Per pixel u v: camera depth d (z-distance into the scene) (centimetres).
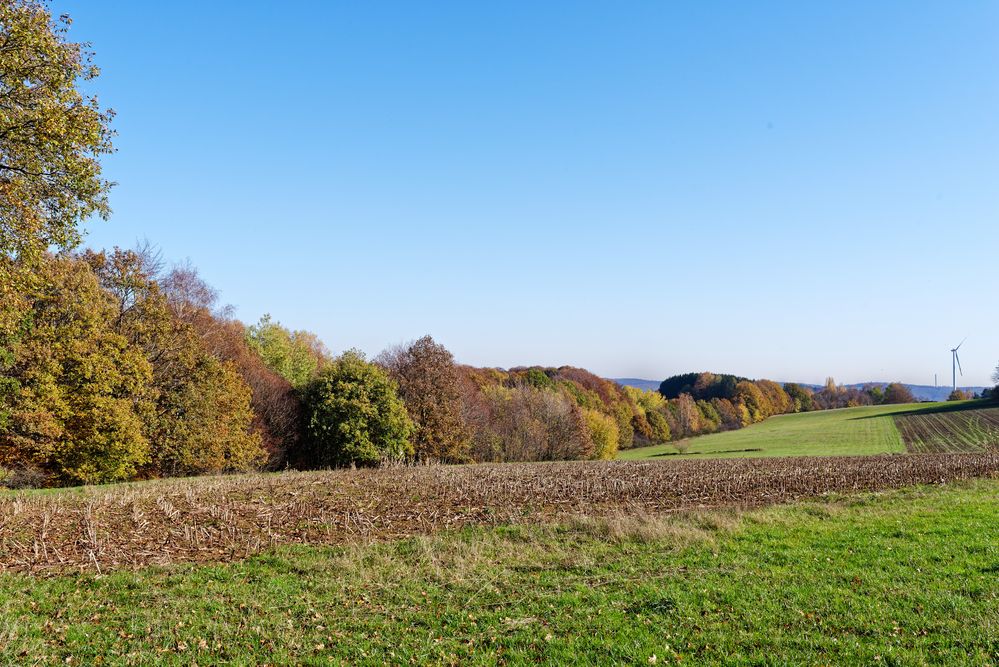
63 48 1736
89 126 1733
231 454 4394
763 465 4222
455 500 2431
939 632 901
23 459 3183
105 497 2194
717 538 1636
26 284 1795
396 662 912
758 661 846
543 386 9838
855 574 1210
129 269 3903
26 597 1181
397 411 5312
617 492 2695
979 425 8719
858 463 4156
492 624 1043
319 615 1122
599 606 1102
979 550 1345
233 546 1633
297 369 6725
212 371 4141
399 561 1507
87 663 916
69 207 1795
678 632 958
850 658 836
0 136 1655
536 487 2823
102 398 3306
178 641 999
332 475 3412
